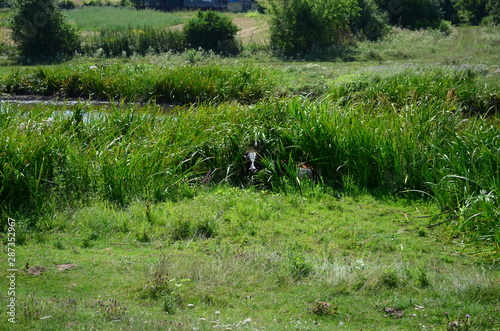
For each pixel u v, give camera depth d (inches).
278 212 649.6
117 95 1515.7
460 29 3718.0
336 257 509.4
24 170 639.1
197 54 2304.4
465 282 446.0
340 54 2368.4
